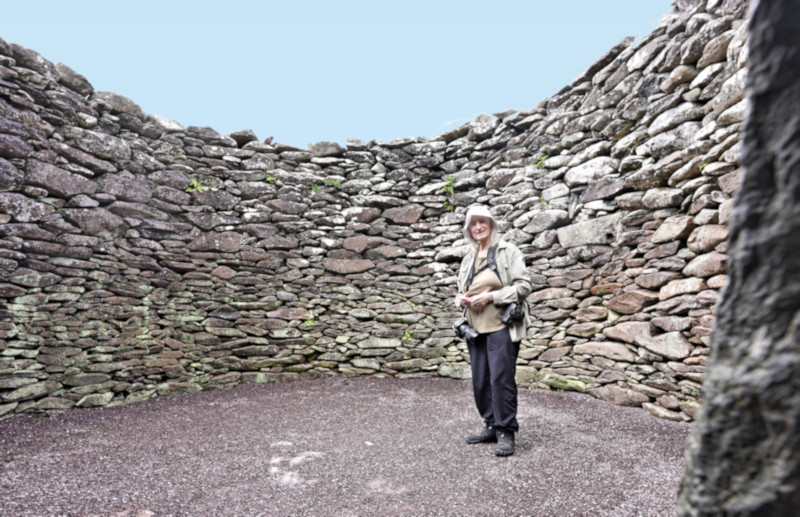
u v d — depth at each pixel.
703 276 3.47
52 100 4.27
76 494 2.32
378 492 2.40
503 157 5.79
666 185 3.97
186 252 5.27
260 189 5.89
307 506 2.24
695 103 3.74
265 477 2.61
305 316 5.83
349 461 2.86
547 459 2.79
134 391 4.61
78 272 4.32
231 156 5.82
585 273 4.66
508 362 2.95
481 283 3.14
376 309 5.94
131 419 3.84
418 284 5.95
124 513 2.13
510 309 2.91
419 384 5.30
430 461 2.84
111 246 4.64
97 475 2.58
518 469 2.65
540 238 5.12
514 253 3.15
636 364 4.01
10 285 3.79
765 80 0.73
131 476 2.58
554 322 4.91
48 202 4.19
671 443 3.01
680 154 3.78
